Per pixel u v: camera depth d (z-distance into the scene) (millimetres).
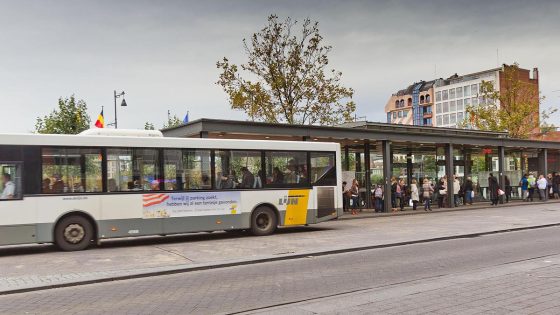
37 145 14195
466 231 17594
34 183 14078
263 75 33531
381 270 10484
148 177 15664
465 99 132250
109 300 8289
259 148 17750
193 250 14086
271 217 17859
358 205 29078
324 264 11523
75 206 14500
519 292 7926
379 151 32062
